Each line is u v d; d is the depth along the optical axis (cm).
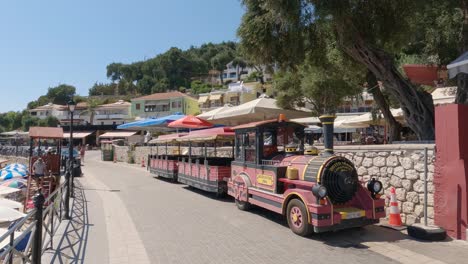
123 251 629
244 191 947
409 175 774
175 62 11450
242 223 827
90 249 641
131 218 899
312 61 1226
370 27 1023
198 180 1315
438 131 700
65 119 8200
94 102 8994
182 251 625
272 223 827
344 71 1350
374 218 705
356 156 921
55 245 655
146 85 11131
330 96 1672
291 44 1062
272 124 920
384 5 998
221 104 6606
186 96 6519
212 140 1216
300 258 579
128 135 5969
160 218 895
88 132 6788
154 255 604
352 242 663
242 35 1097
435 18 1073
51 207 664
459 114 661
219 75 11238
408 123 996
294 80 1936
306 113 1334
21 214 823
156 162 1908
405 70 1112
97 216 930
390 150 823
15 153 3888
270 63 1170
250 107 1259
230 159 1319
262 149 918
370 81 1245
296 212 723
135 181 1788
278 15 952
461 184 653
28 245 493
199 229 777
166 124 2130
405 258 566
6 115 9125
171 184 1639
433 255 574
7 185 1681
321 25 952
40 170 1631
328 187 698
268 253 607
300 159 791
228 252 615
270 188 840
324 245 648
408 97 975
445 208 681
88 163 3338
